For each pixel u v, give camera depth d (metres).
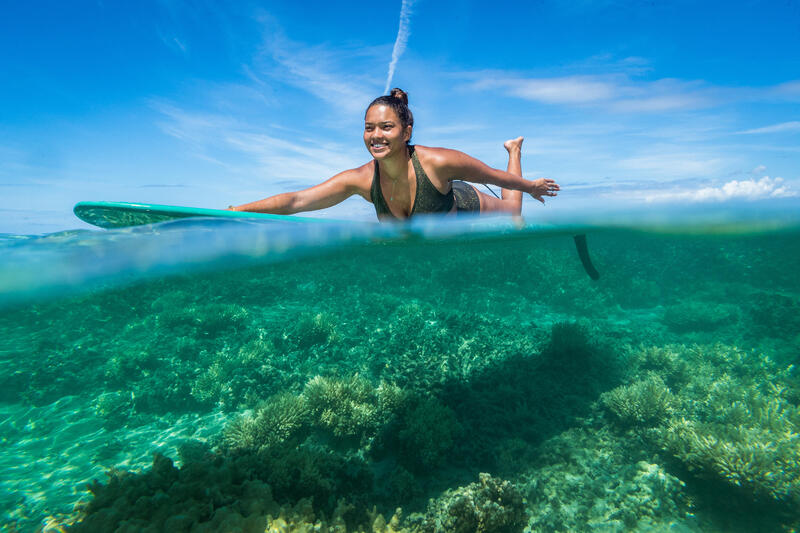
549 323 7.77
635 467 3.24
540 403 4.12
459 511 2.48
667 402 3.79
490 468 3.33
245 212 1.60
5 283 2.90
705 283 11.30
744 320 7.69
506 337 6.00
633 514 2.85
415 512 2.81
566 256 11.37
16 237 2.49
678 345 5.96
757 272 11.76
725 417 3.70
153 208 1.72
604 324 7.62
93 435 4.08
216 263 3.93
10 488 3.33
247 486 2.40
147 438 3.98
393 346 5.46
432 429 3.42
